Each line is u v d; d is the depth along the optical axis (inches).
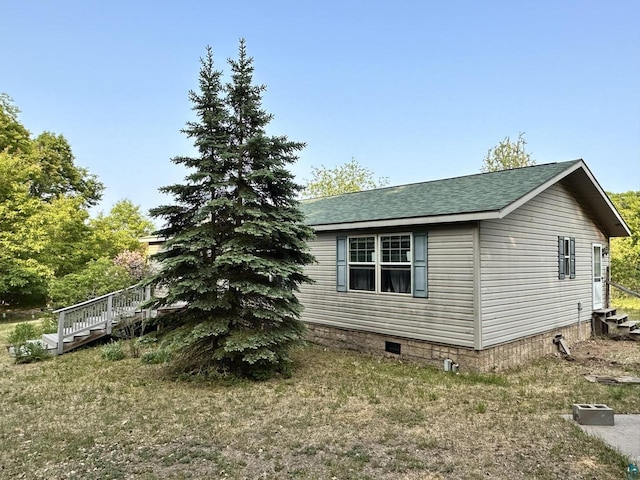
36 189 986.1
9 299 751.7
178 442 187.9
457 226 320.5
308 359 366.3
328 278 428.1
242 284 289.1
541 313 386.0
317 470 160.4
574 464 163.9
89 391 270.4
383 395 258.8
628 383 291.4
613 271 862.5
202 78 293.4
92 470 161.6
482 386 279.7
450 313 324.8
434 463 165.8
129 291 453.1
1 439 193.6
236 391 267.0
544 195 393.7
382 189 523.8
